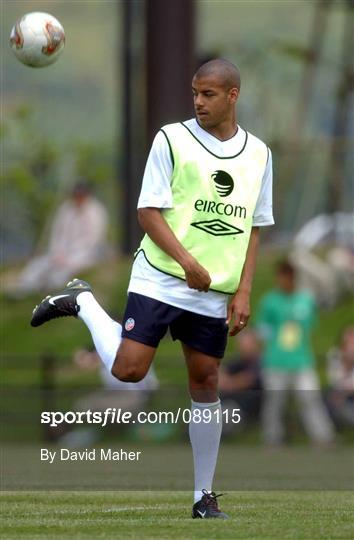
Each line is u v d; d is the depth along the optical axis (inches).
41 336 2482.8
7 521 890.7
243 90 3046.3
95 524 869.2
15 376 2287.2
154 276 909.2
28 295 2719.0
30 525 863.1
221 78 899.4
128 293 923.4
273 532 823.1
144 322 908.6
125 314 919.7
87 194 2839.6
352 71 2972.4
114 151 4111.7
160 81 2517.2
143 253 917.2
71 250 2770.7
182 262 890.1
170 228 901.8
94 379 2132.1
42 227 3814.0
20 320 2561.5
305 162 2854.3
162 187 902.4
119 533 820.6
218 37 4101.9
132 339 910.4
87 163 3956.7
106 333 940.0
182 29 2514.8
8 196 3818.9
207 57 2593.5
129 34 2974.9
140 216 909.2
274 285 2508.6
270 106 3016.7
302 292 1955.0
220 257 909.8
